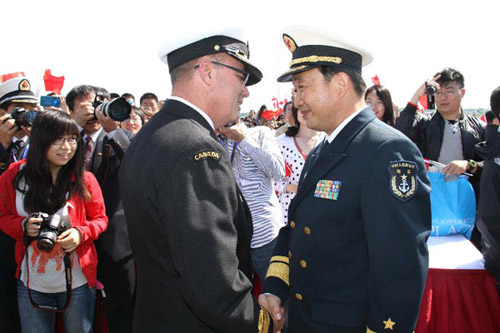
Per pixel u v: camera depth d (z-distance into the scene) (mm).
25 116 2658
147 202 1204
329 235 1421
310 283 1484
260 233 2594
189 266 1110
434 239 2500
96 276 2666
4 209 2309
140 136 1362
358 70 1495
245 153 2551
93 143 2873
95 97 2959
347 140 1444
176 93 1370
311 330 1464
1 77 3654
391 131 1402
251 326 1231
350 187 1373
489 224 2027
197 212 1131
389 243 1257
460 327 2053
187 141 1207
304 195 1522
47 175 2275
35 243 2236
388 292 1262
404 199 1265
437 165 2580
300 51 1499
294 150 3164
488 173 2086
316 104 1488
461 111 3250
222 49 1335
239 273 1237
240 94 1469
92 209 2459
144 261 1304
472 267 2078
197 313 1163
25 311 2320
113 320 2805
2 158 2738
